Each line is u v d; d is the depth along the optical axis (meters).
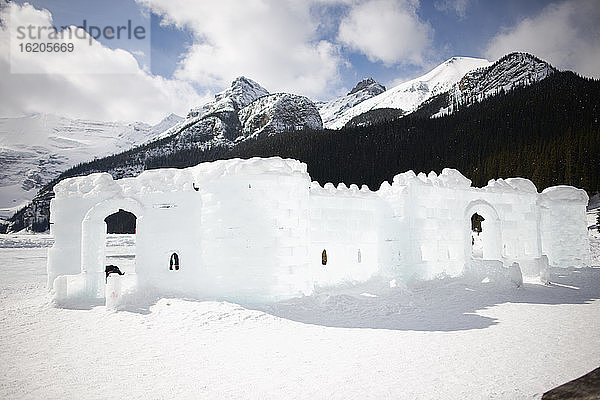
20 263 30.80
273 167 14.35
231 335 10.33
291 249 14.06
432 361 8.23
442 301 14.52
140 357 8.70
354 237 17.98
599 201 58.47
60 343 9.73
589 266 23.02
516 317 12.02
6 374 7.80
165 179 15.06
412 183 17.59
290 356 8.68
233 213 13.99
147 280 14.27
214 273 13.91
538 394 6.55
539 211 21.59
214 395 6.76
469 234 19.00
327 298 13.95
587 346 9.05
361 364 8.12
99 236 15.06
